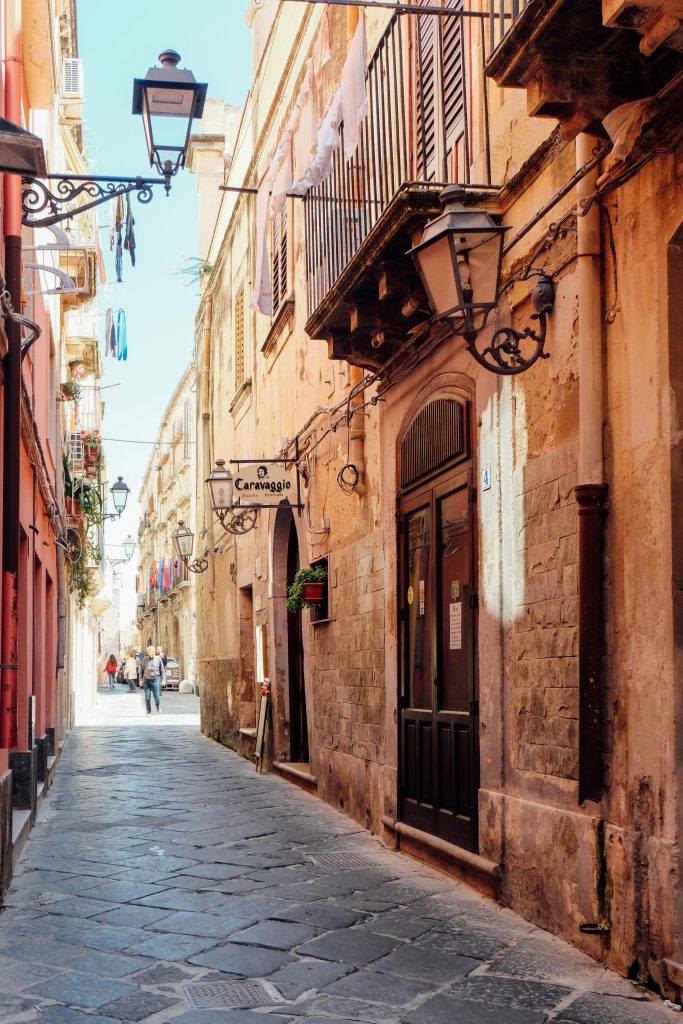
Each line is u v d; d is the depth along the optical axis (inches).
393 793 366.9
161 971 210.8
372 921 252.4
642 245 211.9
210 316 1007.0
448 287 230.7
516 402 273.3
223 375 906.7
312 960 218.7
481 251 229.0
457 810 309.9
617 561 220.5
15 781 398.3
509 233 278.5
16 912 263.0
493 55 207.0
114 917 256.2
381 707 387.9
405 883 298.0
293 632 609.3
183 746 828.0
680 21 163.6
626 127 203.5
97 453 978.7
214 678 893.8
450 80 325.7
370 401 398.9
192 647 2169.0
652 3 161.5
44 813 443.8
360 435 423.5
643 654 208.1
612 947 213.9
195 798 490.6
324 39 405.4
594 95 200.7
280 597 610.5
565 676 242.4
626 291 218.8
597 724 223.0
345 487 439.2
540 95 200.7
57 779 579.8
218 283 941.2
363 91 307.3
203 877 304.7
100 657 3161.9
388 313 338.6
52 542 669.3
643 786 206.4
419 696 353.1
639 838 206.7
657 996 195.3
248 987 200.4
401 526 372.8
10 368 324.2
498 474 283.1
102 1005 189.8
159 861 329.7
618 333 222.5
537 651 257.3
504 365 243.0
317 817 430.0
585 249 229.5
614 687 220.2
